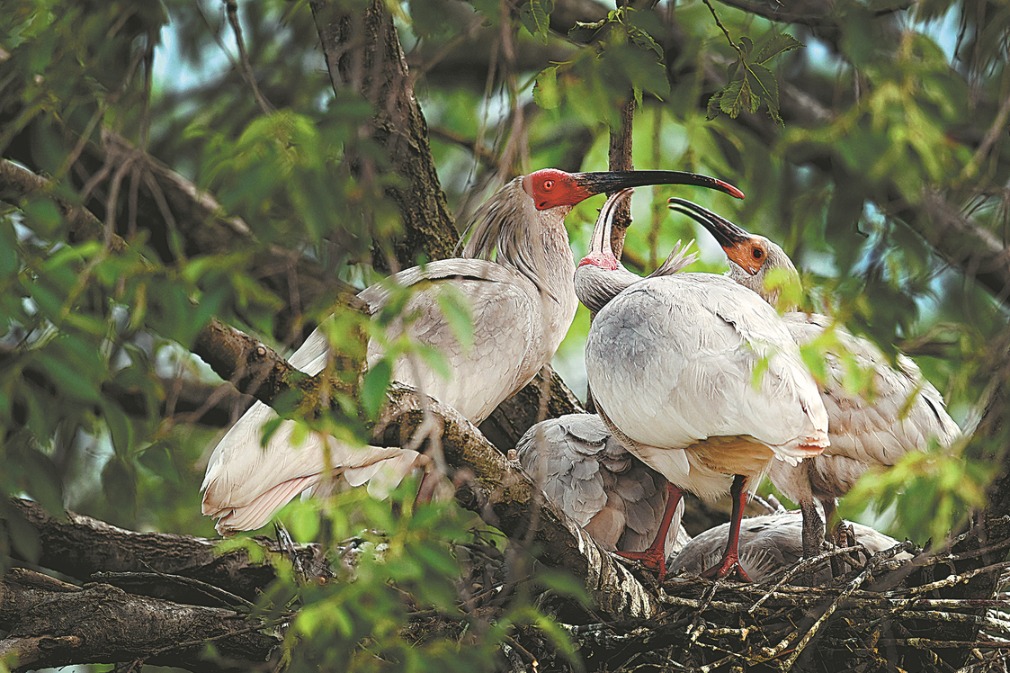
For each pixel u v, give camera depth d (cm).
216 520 1004
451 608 691
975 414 743
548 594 897
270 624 852
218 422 1148
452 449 745
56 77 787
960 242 773
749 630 877
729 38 802
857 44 661
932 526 689
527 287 1117
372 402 604
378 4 1059
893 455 977
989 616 934
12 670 875
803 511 1013
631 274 1123
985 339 736
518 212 1162
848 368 644
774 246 1092
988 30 742
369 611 651
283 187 624
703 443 912
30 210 680
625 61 744
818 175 1015
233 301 725
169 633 930
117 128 805
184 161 1301
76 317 638
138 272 611
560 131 1442
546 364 1198
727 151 1303
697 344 897
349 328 613
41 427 712
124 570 1004
